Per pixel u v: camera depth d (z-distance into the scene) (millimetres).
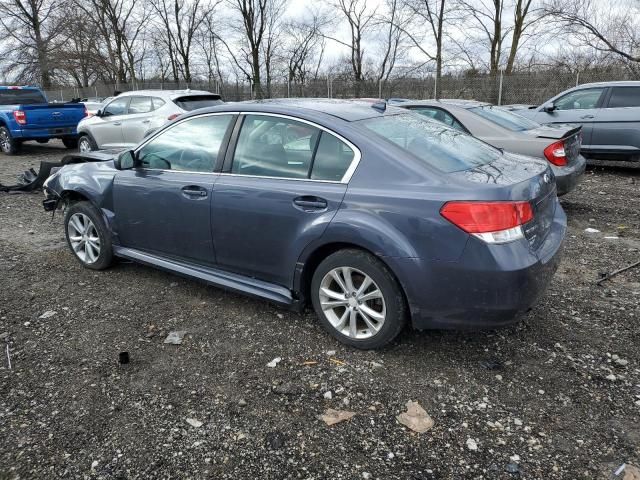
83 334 3746
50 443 2637
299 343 3578
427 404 2914
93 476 2426
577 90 10211
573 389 3029
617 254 5344
